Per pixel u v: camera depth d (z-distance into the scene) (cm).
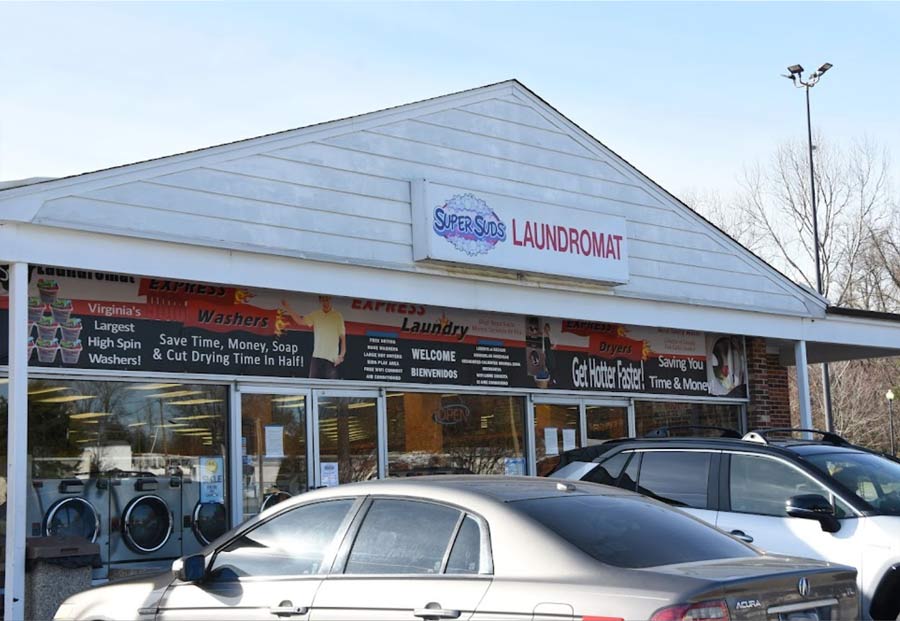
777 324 1662
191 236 1045
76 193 973
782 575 518
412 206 1254
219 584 642
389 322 1335
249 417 1191
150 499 1103
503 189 1370
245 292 1200
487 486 595
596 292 1423
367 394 1306
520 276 1337
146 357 1109
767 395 1814
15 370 906
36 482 1027
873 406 5216
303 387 1241
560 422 1529
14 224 921
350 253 1189
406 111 1275
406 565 570
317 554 611
